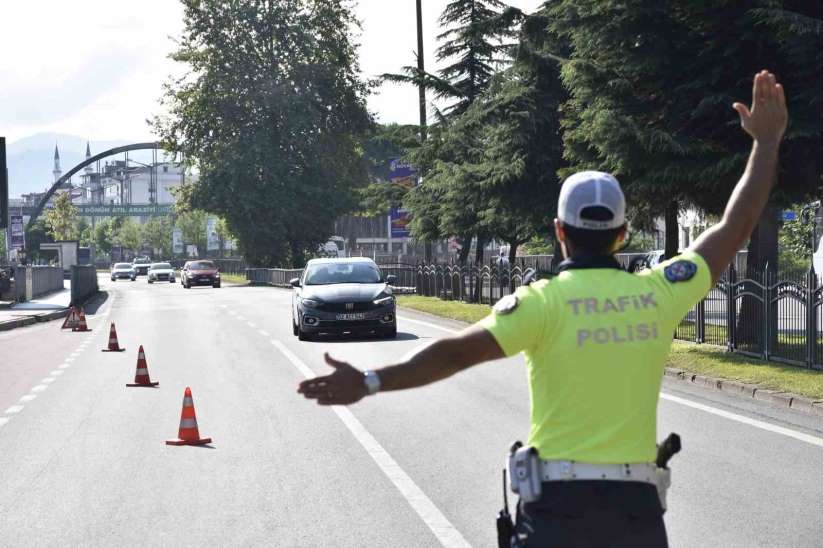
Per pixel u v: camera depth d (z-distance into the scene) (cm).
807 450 1111
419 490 953
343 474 1027
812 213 4219
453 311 3525
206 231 16388
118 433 1295
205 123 8612
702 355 1892
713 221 2389
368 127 8950
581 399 365
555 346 369
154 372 1988
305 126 8425
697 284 383
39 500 942
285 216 8562
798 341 1759
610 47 1992
